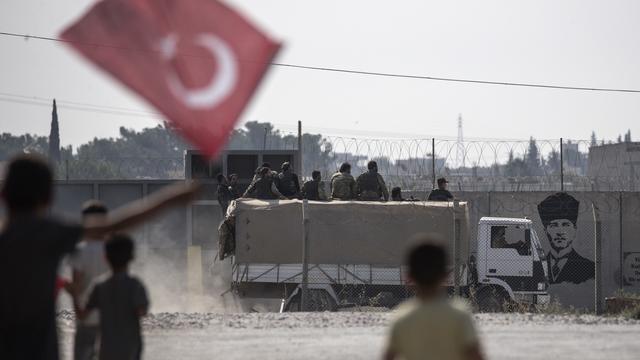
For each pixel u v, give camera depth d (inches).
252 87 732.0
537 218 4343.0
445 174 5324.8
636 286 4298.7
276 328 2039.9
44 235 660.7
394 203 2997.0
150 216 652.7
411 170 4813.0
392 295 2960.1
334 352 1721.2
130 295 1090.7
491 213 4357.8
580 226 4330.7
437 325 697.6
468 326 698.2
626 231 4306.1
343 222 2984.7
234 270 3058.6
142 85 713.0
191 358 1662.2
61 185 4352.9
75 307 1143.0
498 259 3223.4
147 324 2086.6
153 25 714.2
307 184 3240.7
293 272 2999.5
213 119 724.7
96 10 698.2
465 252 2962.6
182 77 717.9
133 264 3567.9
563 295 4340.6
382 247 2970.0
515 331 2003.0
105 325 1090.1
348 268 2974.9
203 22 720.3
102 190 4362.7
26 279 658.2
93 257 1155.3
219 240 3088.1
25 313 661.3
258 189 3213.6
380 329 2025.1
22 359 668.1
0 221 689.0
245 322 2128.4
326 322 2135.8
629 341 1865.2
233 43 726.5
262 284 3004.4
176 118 720.3
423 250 710.5
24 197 671.1
